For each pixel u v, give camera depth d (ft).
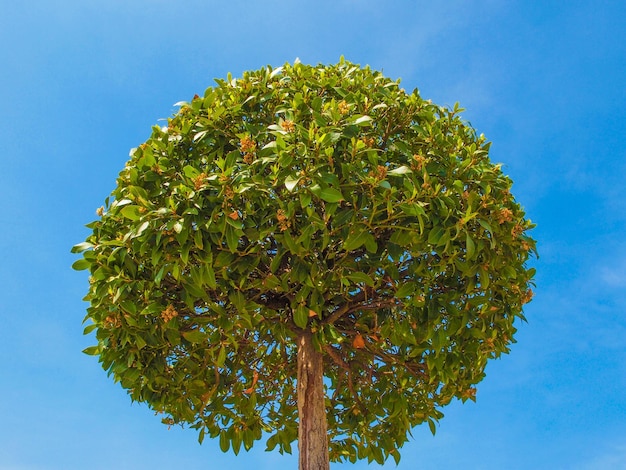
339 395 24.95
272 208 16.49
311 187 15.48
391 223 17.38
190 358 19.63
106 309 18.01
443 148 18.70
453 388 21.03
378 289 19.57
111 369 18.48
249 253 16.72
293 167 16.52
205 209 15.93
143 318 17.35
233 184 15.88
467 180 18.11
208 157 18.04
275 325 19.13
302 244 16.56
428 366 18.48
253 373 22.98
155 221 16.14
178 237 15.71
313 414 19.66
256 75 20.70
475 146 19.19
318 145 15.79
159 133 19.48
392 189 15.97
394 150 18.42
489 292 18.79
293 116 17.99
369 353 22.06
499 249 18.11
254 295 19.12
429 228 16.92
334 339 19.03
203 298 17.33
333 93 19.92
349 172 16.37
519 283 19.89
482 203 17.66
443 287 18.44
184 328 19.39
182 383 19.76
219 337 18.31
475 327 18.85
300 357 20.51
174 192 16.29
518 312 20.25
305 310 17.51
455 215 17.11
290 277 16.89
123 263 17.25
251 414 21.66
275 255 18.63
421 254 17.43
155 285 17.46
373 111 19.17
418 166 17.72
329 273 17.39
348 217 16.22
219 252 16.83
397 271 17.74
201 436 21.61
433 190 17.01
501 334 19.75
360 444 23.73
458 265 17.20
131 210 16.47
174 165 18.58
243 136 17.43
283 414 23.75
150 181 17.60
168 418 22.11
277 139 15.81
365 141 17.30
